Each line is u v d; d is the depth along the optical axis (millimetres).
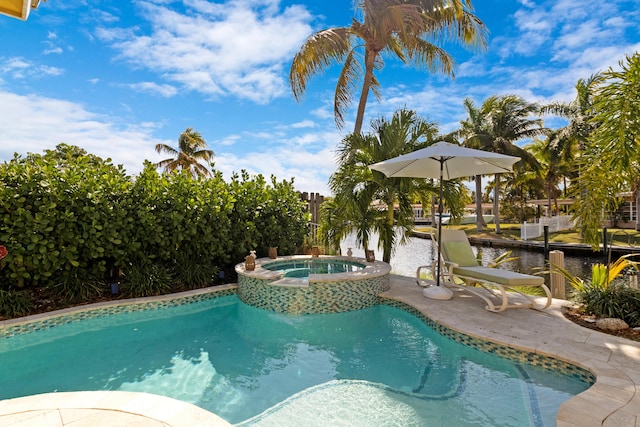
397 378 3855
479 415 3119
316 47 9719
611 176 5328
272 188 8828
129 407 2736
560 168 26734
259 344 4805
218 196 7418
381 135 8508
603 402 2922
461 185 8336
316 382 3787
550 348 3992
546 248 12164
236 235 7691
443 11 10000
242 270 6652
